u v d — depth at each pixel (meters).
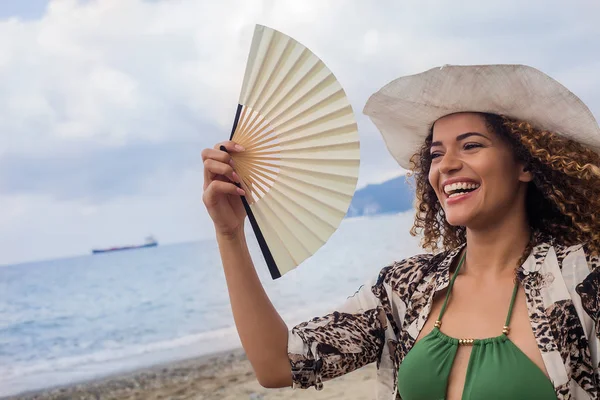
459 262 2.09
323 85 1.70
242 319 2.02
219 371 9.56
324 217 1.78
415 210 2.43
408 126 2.26
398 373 2.01
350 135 1.72
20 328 21.55
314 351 2.04
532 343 1.82
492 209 1.96
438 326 1.98
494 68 1.84
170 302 24.09
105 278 33.53
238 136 1.82
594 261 1.85
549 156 1.92
